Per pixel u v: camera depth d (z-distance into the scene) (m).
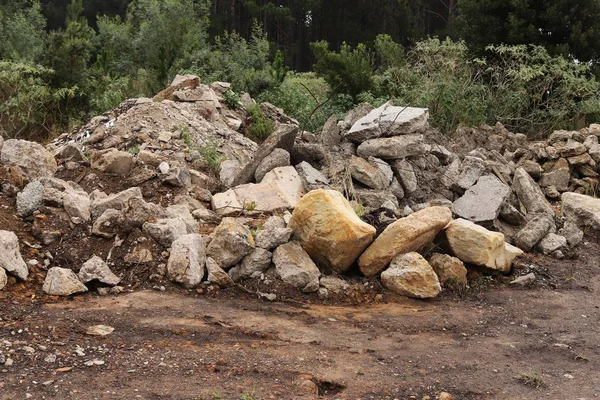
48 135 13.55
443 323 6.28
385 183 9.32
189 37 18.52
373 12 35.19
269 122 12.95
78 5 24.56
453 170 10.24
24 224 6.93
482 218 9.02
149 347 5.09
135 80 17.34
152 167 8.80
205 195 8.55
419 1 38.94
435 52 16.33
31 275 6.30
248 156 10.73
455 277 7.29
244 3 33.44
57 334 5.18
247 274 6.76
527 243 8.79
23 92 13.54
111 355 4.89
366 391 4.66
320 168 9.72
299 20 36.94
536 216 9.18
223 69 16.64
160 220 6.97
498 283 7.64
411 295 6.90
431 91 14.69
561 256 8.64
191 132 10.48
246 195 8.46
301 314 6.22
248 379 4.67
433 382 4.89
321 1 35.31
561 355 5.63
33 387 4.34
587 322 6.54
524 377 5.05
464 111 14.92
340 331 5.86
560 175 11.94
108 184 8.46
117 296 6.20
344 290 6.78
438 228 7.36
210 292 6.53
